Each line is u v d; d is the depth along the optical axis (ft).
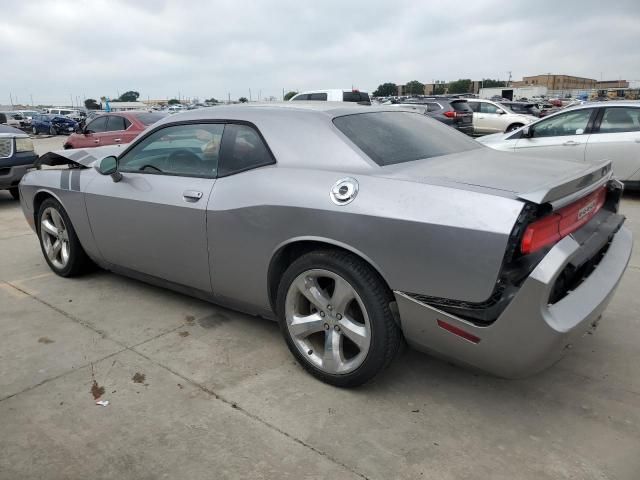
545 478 7.05
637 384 9.26
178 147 11.24
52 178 14.07
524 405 8.70
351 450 7.60
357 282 8.27
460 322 7.43
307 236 8.72
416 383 9.34
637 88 227.81
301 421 8.26
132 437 7.91
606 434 7.95
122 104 269.64
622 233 10.01
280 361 10.09
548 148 27.07
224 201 9.92
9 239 19.49
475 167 8.77
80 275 14.73
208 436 7.92
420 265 7.56
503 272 6.95
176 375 9.61
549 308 7.13
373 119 10.29
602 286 8.17
